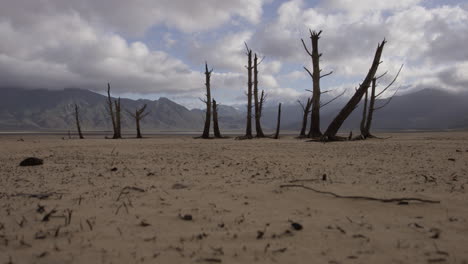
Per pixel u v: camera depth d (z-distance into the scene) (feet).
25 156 39.22
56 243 10.36
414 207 14.66
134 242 10.46
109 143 68.33
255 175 23.99
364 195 16.92
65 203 15.74
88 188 19.45
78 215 13.61
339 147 48.60
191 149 48.70
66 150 47.75
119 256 9.32
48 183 21.15
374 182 20.74
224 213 13.98
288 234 11.23
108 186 20.07
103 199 16.58
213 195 17.51
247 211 14.29
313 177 22.93
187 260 9.07
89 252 9.62
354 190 18.28
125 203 15.74
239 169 27.14
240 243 10.39
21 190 18.89
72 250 9.78
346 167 27.66
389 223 12.47
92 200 16.37
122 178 22.99
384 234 11.21
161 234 11.25
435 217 13.19
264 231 11.53
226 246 10.13
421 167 26.86
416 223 12.36
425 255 9.39
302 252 9.66
